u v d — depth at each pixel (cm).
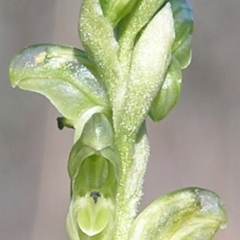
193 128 17
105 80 10
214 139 17
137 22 10
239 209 17
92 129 9
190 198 10
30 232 17
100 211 9
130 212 9
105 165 9
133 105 10
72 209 9
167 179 17
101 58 9
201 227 10
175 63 10
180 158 17
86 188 9
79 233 9
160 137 17
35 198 17
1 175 17
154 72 10
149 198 17
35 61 10
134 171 10
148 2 10
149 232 10
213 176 17
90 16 9
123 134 9
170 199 10
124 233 9
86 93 10
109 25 9
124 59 10
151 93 10
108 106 10
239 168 17
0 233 17
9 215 17
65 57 10
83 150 9
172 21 10
